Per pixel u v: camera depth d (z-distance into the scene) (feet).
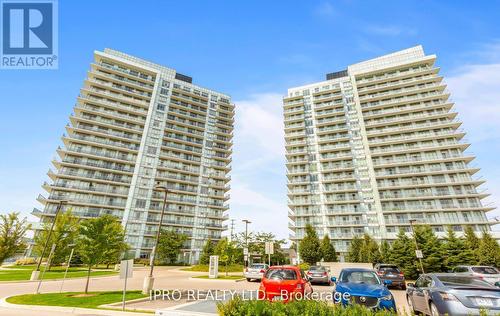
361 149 229.25
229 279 87.30
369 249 166.61
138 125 232.94
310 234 188.85
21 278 83.82
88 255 50.37
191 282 79.10
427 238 116.26
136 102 236.02
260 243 207.21
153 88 248.73
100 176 205.67
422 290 31.14
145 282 52.01
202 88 281.33
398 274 67.72
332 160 236.02
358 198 215.51
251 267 87.04
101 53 232.53
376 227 201.67
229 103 295.48
